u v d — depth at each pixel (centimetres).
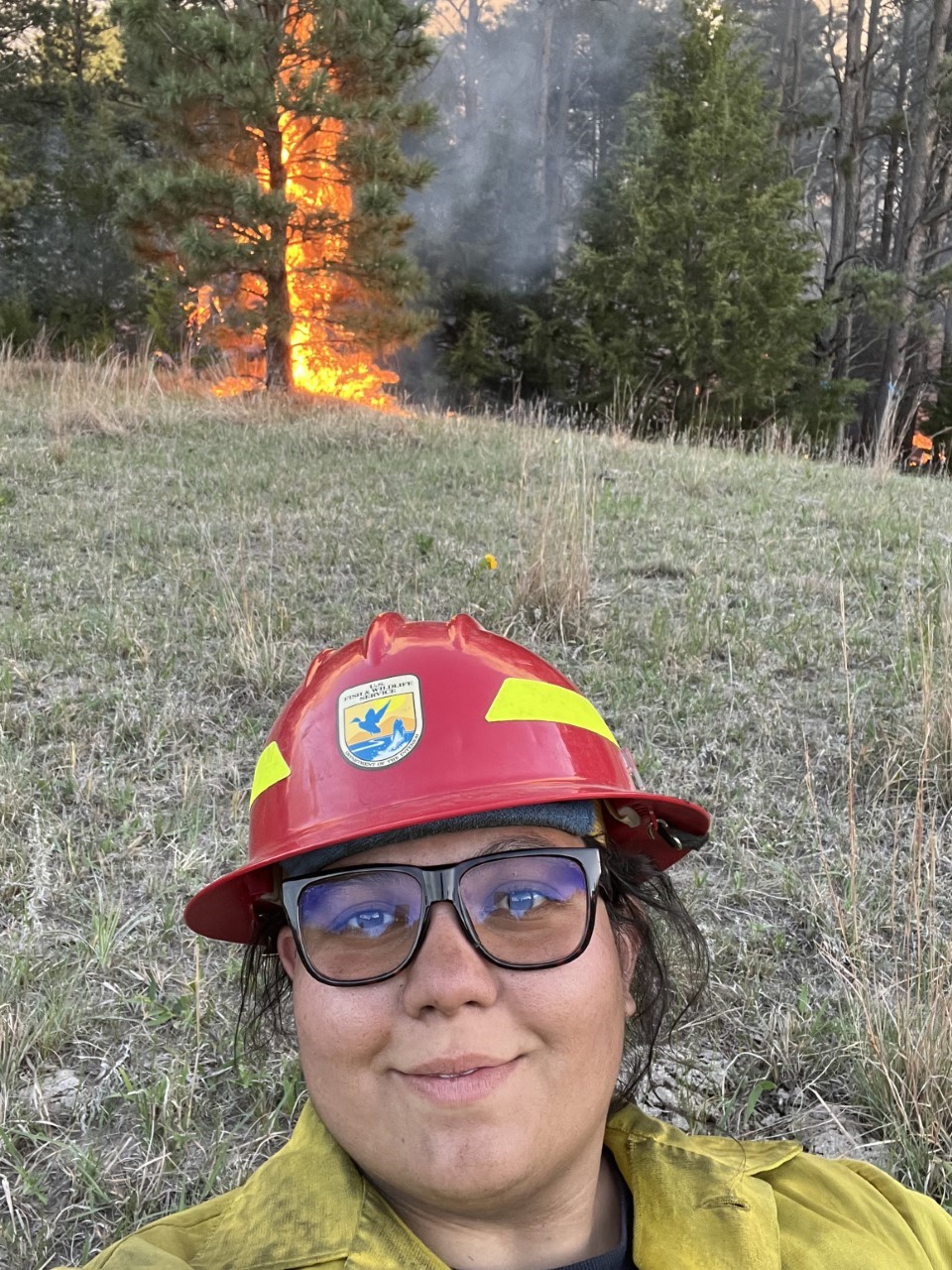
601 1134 108
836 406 2483
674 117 2355
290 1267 96
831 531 658
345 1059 96
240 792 333
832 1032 231
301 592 507
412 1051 94
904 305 2664
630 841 136
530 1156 95
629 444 1034
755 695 406
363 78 1223
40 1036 223
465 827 103
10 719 371
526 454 807
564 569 483
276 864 116
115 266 2294
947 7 2827
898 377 2717
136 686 405
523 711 112
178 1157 197
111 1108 211
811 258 2394
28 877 286
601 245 2556
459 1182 92
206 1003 236
